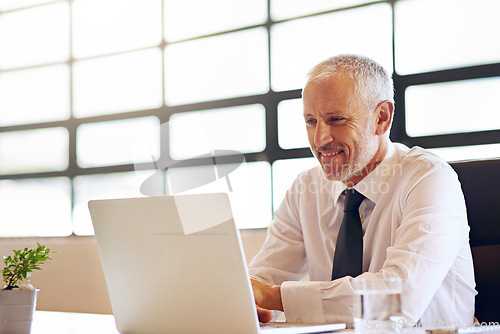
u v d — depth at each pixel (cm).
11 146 461
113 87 425
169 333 130
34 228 445
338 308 146
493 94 292
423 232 160
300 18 351
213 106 379
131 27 420
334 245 199
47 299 409
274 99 356
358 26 331
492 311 182
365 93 183
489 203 186
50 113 450
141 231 127
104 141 424
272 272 208
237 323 119
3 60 471
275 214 221
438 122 306
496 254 183
